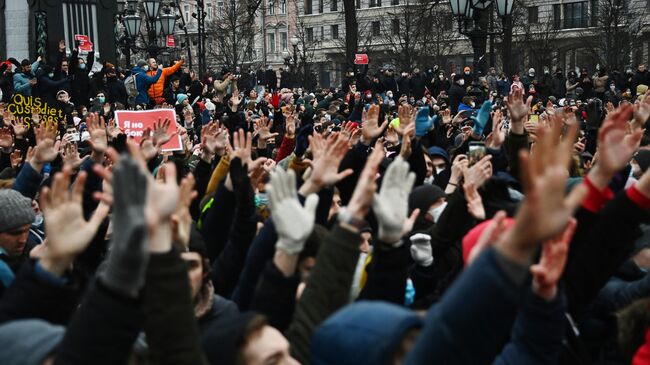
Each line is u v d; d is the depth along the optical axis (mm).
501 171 6891
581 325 4668
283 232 3854
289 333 3686
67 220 3232
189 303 3203
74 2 31984
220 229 5520
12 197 5160
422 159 7090
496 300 2789
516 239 2752
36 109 13500
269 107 22969
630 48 57719
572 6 72562
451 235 5117
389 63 76938
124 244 2707
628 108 4047
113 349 2814
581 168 7266
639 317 4062
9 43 31750
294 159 6672
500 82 30234
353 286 4625
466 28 16594
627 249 4188
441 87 31859
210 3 99250
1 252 5086
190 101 23750
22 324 3105
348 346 3078
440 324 2873
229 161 6020
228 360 3521
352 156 6402
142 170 2725
